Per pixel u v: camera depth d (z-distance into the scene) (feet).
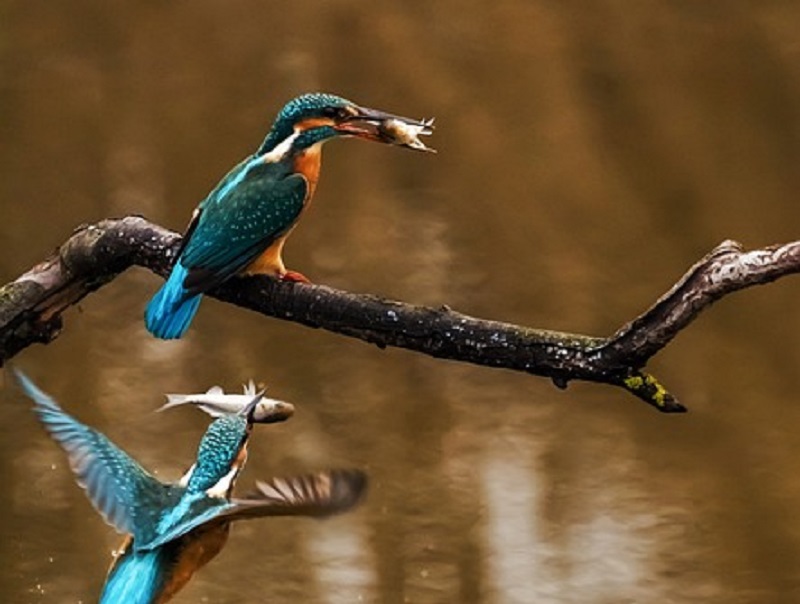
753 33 64.80
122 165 55.62
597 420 42.39
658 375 44.27
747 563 37.17
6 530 37.45
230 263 21.71
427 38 65.51
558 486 39.60
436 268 49.14
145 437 40.50
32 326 22.56
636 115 59.21
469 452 40.96
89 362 43.70
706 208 52.95
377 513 38.83
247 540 37.88
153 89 61.67
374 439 41.34
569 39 65.10
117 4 68.85
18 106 59.88
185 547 16.69
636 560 37.29
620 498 39.29
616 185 54.49
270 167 22.77
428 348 19.49
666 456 41.11
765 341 45.50
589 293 47.91
